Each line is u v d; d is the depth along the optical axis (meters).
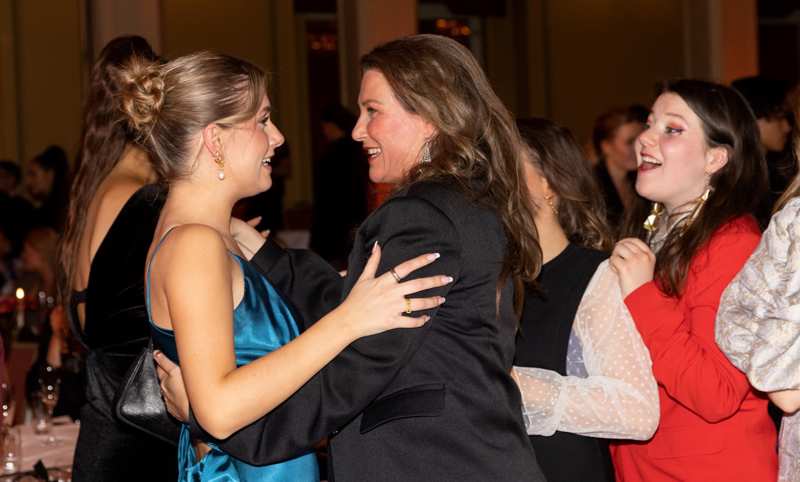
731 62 9.27
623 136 4.93
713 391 2.13
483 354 1.75
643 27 10.48
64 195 6.81
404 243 1.71
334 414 1.71
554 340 2.20
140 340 2.24
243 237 2.18
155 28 7.36
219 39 9.98
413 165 1.83
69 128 9.05
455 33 11.52
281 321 1.84
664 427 2.28
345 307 1.69
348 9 8.08
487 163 1.82
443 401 1.72
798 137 2.03
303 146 10.95
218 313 1.70
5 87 8.93
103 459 2.28
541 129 2.40
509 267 1.78
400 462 1.73
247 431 1.73
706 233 2.29
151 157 1.89
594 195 2.47
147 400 2.00
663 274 2.29
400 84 1.80
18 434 2.85
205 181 1.85
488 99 1.85
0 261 6.33
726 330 1.94
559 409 2.08
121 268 2.24
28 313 4.53
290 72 10.42
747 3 9.29
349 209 6.53
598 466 2.19
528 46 10.91
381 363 1.69
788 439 2.01
